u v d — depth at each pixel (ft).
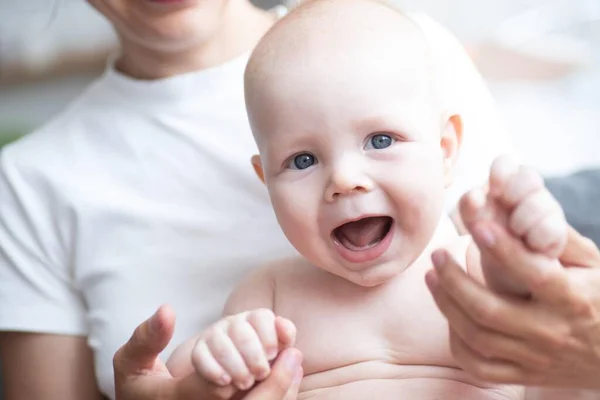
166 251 4.46
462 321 2.79
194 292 4.40
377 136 3.35
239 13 4.79
